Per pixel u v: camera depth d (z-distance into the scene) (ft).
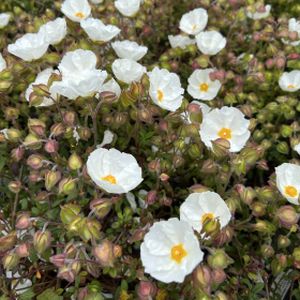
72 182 0.65
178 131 0.78
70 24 0.95
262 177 0.91
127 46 0.86
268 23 1.10
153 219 0.74
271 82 1.00
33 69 0.84
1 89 0.79
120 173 0.66
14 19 1.08
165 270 0.56
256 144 0.84
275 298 0.75
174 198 0.82
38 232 0.61
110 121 0.79
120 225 0.73
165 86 0.78
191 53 1.03
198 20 1.02
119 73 0.78
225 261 0.57
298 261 0.69
